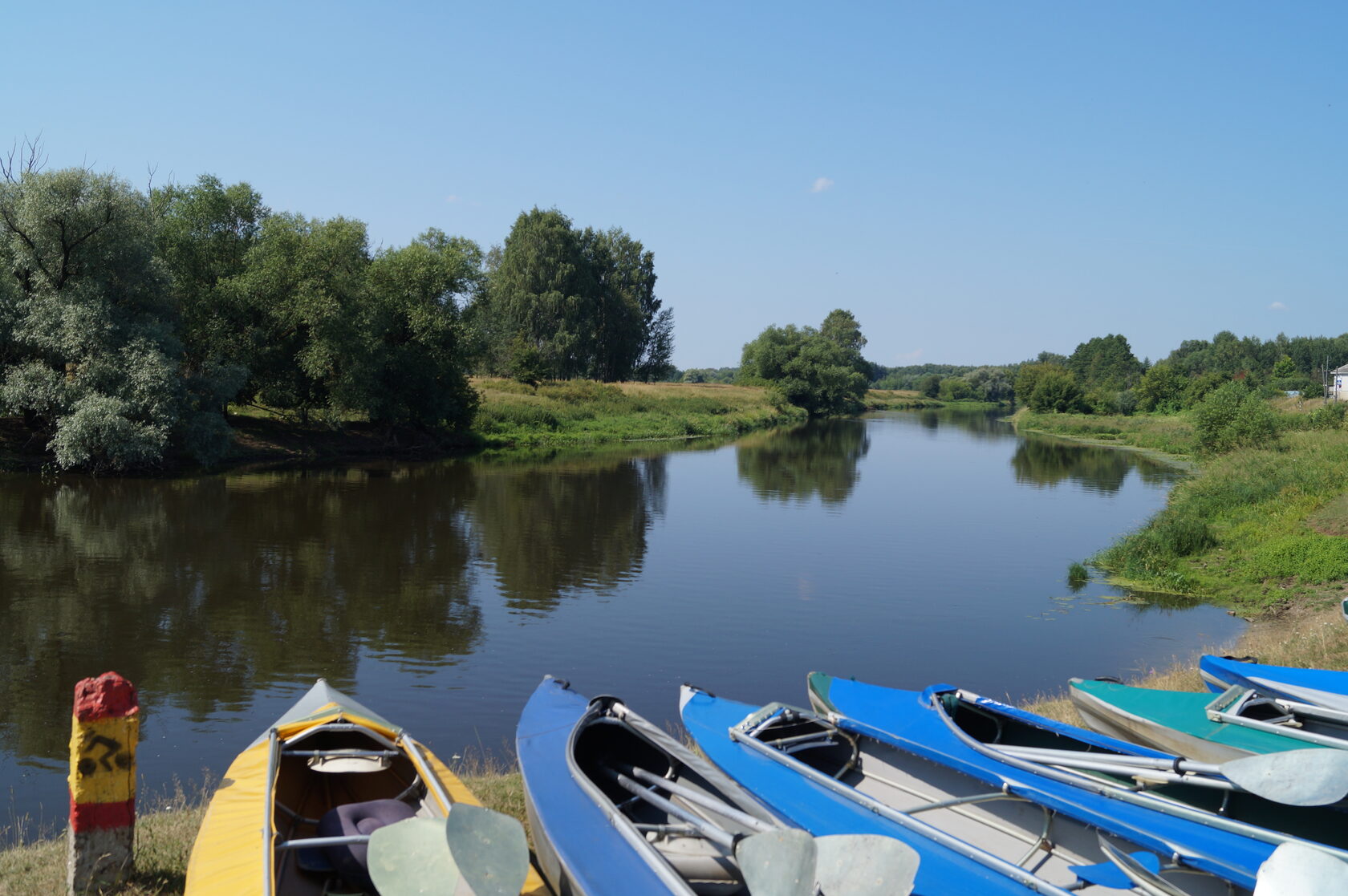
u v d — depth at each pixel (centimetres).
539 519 2319
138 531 1984
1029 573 1877
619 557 1892
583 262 7700
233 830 458
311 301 3159
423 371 3709
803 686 1145
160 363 2656
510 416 4819
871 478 3547
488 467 3462
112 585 1534
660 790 571
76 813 451
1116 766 577
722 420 6222
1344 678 842
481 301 4022
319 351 3231
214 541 1908
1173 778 553
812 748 673
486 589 1589
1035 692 1136
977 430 7400
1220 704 745
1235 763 521
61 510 2192
